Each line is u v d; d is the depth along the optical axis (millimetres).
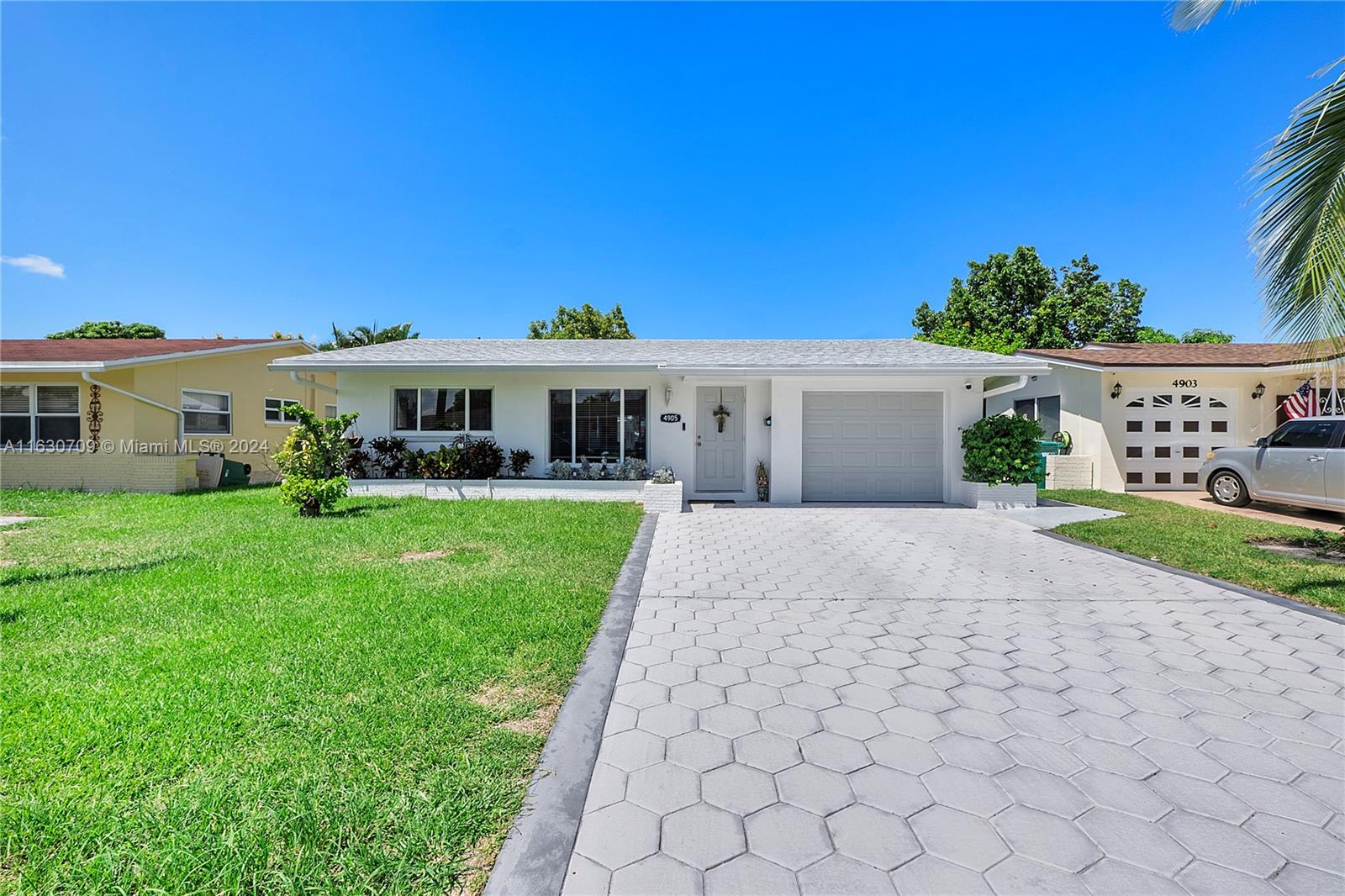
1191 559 5949
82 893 1635
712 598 4793
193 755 2309
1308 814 2039
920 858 1808
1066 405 13117
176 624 3875
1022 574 5566
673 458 11156
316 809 1954
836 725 2678
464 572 5297
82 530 7328
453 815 1945
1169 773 2295
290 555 5969
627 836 1902
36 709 2689
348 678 3037
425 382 11336
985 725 2680
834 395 10820
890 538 7371
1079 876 1738
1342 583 5000
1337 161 4480
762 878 1721
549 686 2998
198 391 13867
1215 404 12430
